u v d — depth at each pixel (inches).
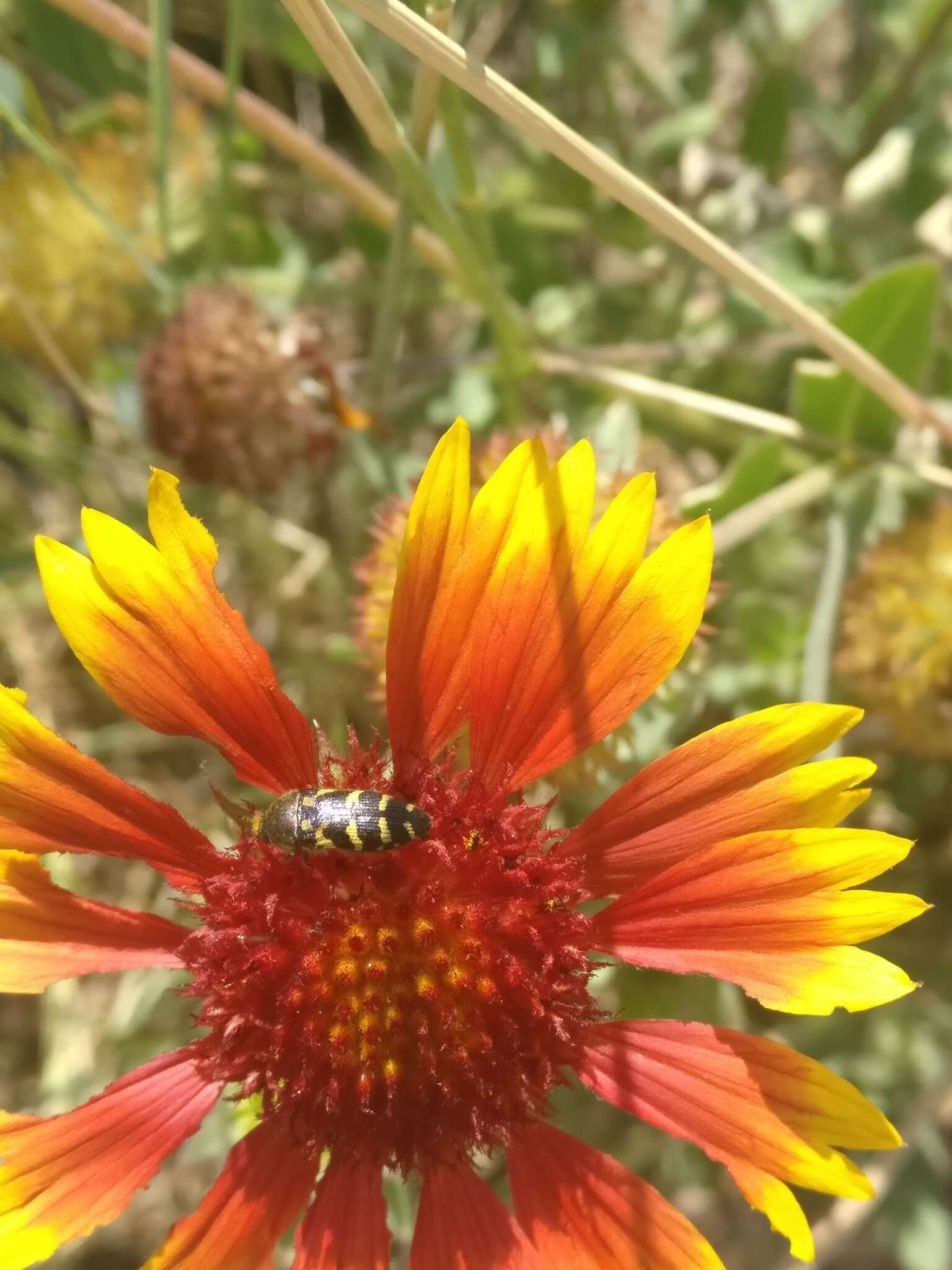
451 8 2.3
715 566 3.0
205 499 3.9
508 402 3.4
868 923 1.9
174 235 3.6
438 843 2.1
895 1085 3.6
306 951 2.0
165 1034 3.8
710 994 3.3
